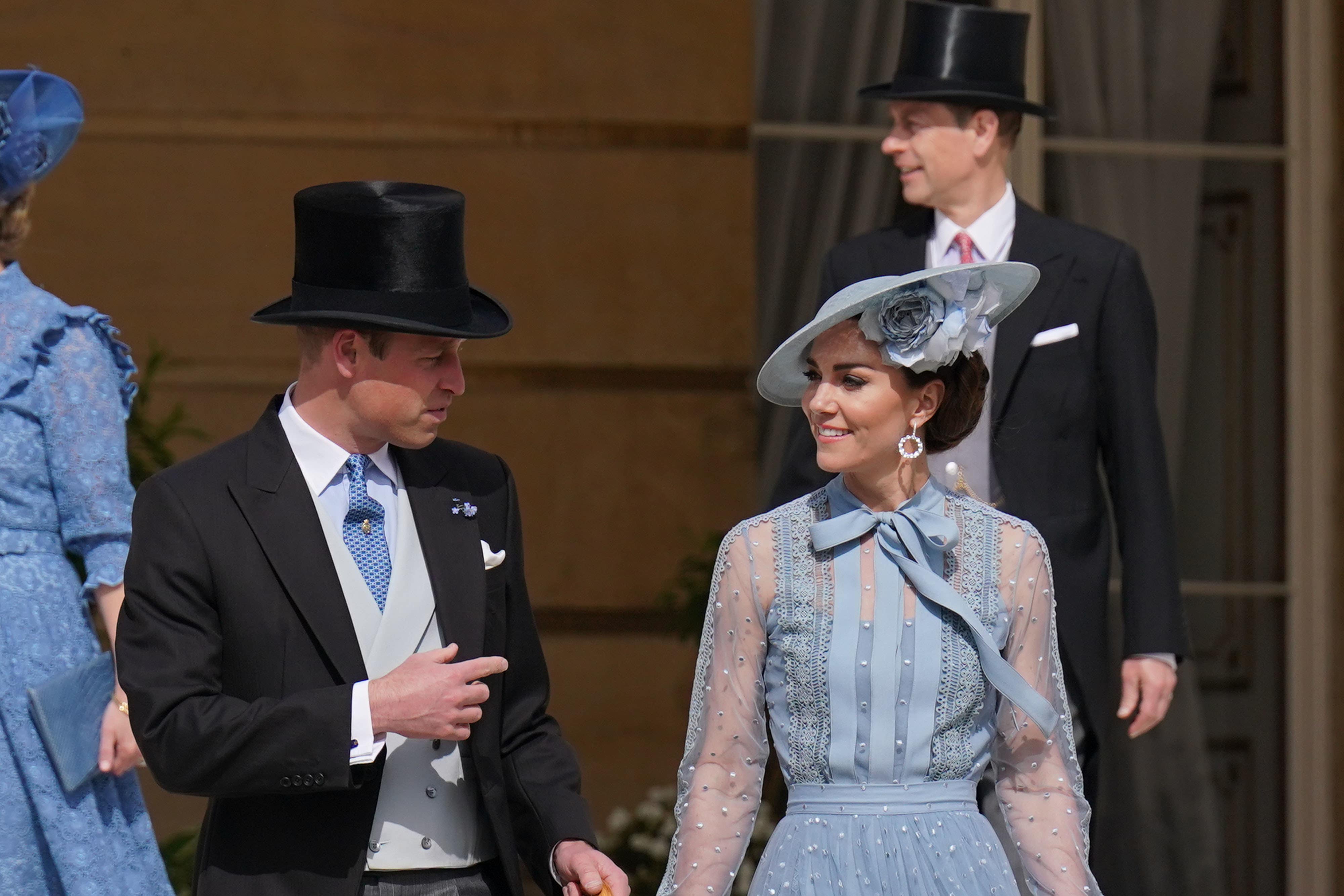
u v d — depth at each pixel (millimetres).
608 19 21766
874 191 21875
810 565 11492
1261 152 22000
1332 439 21844
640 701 21891
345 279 10945
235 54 21328
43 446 12453
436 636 11250
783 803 20375
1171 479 22000
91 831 12289
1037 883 11406
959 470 13641
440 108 21594
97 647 12727
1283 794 21938
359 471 11234
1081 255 16156
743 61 21844
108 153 21156
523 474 21812
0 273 12703
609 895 11109
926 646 11273
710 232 21906
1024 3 21578
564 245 21797
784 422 22156
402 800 11047
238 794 10500
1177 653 15695
